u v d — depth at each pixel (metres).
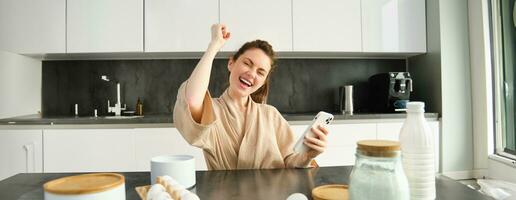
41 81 2.73
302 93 2.92
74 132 2.19
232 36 2.48
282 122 1.16
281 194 0.75
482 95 2.48
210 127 0.93
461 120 2.56
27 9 2.36
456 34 2.55
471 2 2.54
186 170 0.79
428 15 2.66
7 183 0.85
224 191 0.77
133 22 2.41
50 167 2.18
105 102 2.76
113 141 2.21
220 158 1.06
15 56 2.38
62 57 2.65
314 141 0.95
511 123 2.43
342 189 0.73
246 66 1.07
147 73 2.78
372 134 2.41
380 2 2.61
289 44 2.53
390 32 2.61
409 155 0.64
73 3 2.38
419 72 2.82
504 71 2.46
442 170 2.54
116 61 2.76
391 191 0.53
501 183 1.66
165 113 2.77
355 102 2.95
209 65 0.91
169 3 2.44
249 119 1.09
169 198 0.62
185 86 0.92
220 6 2.47
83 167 2.19
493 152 2.46
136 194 0.76
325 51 2.56
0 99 2.23
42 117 2.42
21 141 2.17
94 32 2.39
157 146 2.24
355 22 2.58
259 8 2.50
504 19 2.44
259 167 1.05
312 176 0.90
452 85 2.54
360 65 2.96
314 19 2.55
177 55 2.66
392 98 2.61
